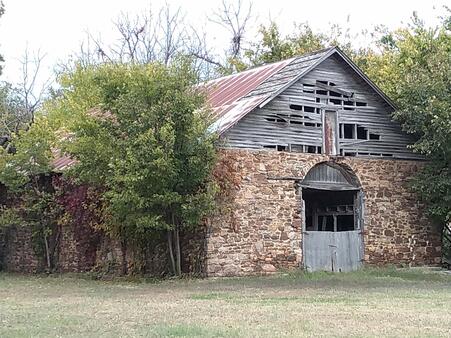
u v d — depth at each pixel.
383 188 24.94
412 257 25.27
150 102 21.06
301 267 22.92
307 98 23.78
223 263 21.61
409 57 29.41
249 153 22.36
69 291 18.39
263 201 22.44
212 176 21.31
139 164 19.98
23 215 26.38
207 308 13.71
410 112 24.33
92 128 21.64
